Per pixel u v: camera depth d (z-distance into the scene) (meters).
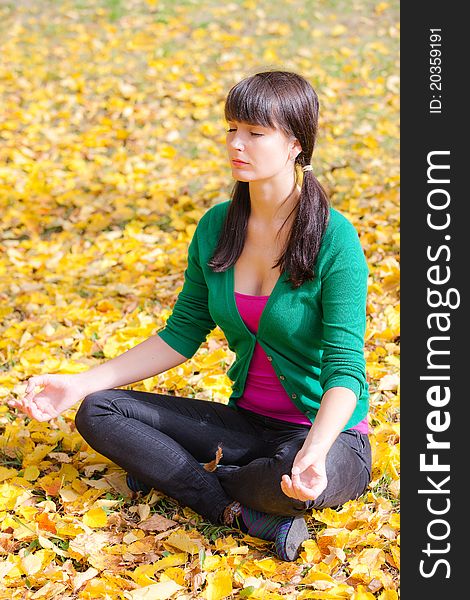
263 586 3.17
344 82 8.83
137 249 6.32
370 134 7.78
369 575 3.20
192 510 3.64
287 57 9.40
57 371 4.80
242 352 3.61
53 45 9.99
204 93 8.81
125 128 8.29
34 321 5.45
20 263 6.25
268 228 3.47
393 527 3.46
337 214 3.45
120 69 9.35
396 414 4.32
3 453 4.14
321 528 3.51
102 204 7.04
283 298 3.42
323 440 3.10
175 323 3.82
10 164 7.77
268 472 3.29
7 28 10.45
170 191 7.12
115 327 5.25
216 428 3.67
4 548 3.45
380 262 5.65
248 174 3.36
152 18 10.57
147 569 3.26
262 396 3.63
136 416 3.61
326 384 3.30
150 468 3.54
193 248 3.74
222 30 10.15
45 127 8.35
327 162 7.31
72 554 3.35
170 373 4.65
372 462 3.83
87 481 3.80
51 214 7.00
